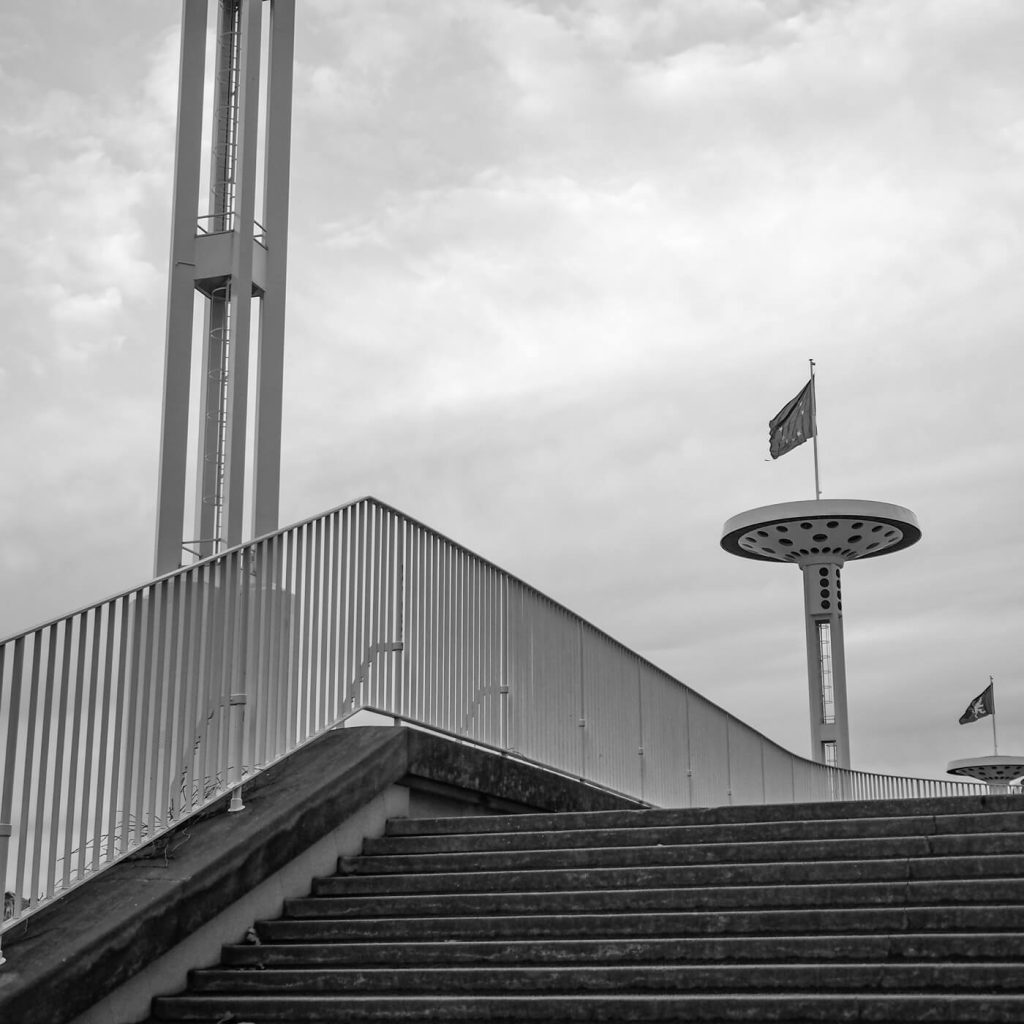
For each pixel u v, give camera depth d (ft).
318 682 31.86
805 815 29.53
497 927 26.17
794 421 114.62
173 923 24.58
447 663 37.83
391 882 28.86
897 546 106.63
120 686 25.14
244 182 46.98
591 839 29.86
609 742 48.62
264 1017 24.00
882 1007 21.38
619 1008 22.59
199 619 27.86
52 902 23.18
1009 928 23.26
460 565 39.29
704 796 59.21
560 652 45.44
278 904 28.09
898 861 25.79
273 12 50.85
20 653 22.98
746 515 103.76
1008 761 154.71
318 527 32.45
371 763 31.60
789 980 22.71
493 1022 23.06
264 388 47.29
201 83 48.70
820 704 107.34
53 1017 21.79
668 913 25.39
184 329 46.39
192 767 27.20
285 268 48.78
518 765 39.40
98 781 24.43
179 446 45.19
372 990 24.59
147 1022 24.29
